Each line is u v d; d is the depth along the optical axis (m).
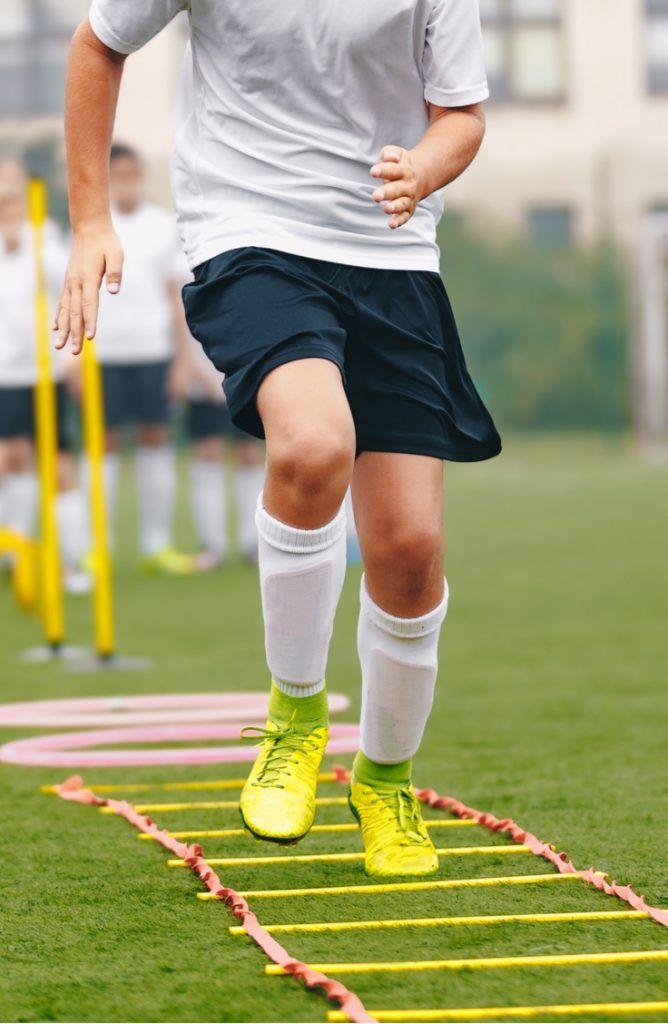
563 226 79.00
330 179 8.20
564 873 8.36
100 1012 6.23
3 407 26.20
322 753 8.41
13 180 25.44
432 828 9.59
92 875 8.52
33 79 74.00
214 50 8.45
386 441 8.13
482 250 74.69
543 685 15.56
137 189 27.45
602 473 55.16
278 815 8.12
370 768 8.70
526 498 45.09
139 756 11.28
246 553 29.53
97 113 8.32
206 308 8.15
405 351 8.20
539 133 83.62
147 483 28.59
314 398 7.61
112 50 8.34
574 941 7.07
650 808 10.01
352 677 16.52
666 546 30.97
